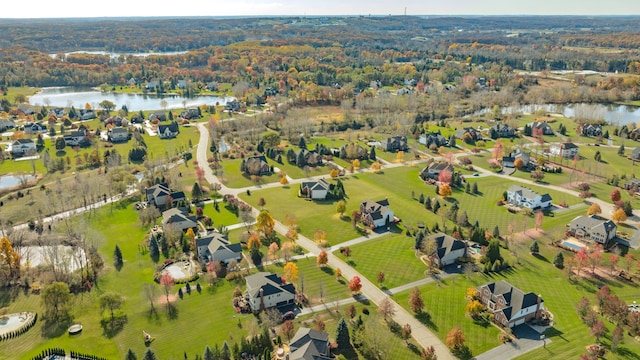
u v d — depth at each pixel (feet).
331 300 395.96
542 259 464.65
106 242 496.64
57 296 372.17
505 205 597.52
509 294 373.20
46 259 448.65
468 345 340.39
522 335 352.08
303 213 572.92
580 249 465.88
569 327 360.28
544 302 392.88
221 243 458.09
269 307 384.68
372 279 428.15
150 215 544.21
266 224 500.33
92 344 342.64
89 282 420.77
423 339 347.15
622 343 339.36
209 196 622.54
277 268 446.19
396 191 652.48
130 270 444.14
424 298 397.80
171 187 632.38
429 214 572.92
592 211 552.41
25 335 352.90
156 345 341.00
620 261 457.27
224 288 415.23
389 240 504.43
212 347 336.49
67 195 615.57
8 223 534.37
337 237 511.40
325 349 322.96
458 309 383.65
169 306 388.57
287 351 331.16
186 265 453.58
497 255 449.89
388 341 331.77
